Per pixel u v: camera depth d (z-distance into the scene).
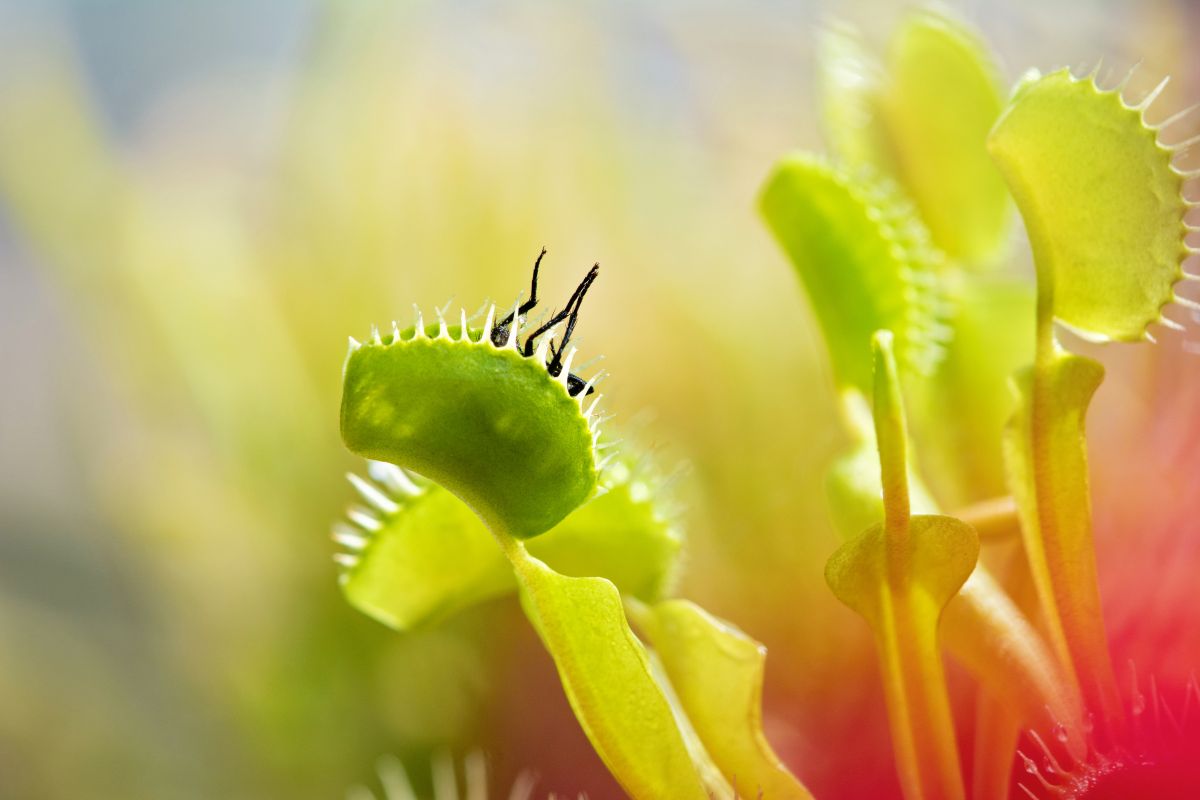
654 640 0.25
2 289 0.78
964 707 0.28
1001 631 0.24
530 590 0.23
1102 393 0.34
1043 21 0.43
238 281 0.50
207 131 0.68
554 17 0.51
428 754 0.41
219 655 0.48
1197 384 0.33
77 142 0.54
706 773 0.24
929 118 0.30
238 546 0.49
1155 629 0.27
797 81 0.50
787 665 0.34
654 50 0.52
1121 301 0.24
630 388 0.44
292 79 0.57
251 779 0.46
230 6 0.74
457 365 0.22
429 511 0.24
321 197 0.49
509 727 0.40
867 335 0.27
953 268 0.30
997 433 0.30
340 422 0.22
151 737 0.52
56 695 0.55
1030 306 0.30
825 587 0.35
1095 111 0.23
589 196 0.50
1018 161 0.24
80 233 0.53
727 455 0.41
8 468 0.69
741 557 0.38
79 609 0.59
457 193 0.48
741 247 0.48
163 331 0.50
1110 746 0.24
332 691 0.44
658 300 0.46
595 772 0.39
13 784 0.53
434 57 0.50
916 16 0.30
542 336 0.22
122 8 0.75
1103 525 0.30
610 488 0.24
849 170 0.28
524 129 0.50
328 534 0.46
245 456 0.48
